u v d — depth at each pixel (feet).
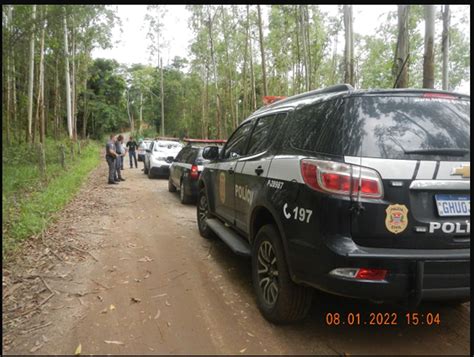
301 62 69.87
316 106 10.20
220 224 16.87
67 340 9.85
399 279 8.21
